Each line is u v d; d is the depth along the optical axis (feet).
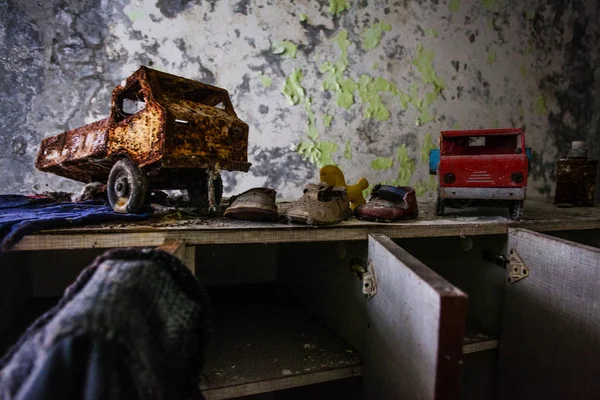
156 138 2.91
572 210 4.89
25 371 1.34
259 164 5.46
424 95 6.18
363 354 3.38
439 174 3.86
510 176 3.61
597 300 2.95
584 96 7.18
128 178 3.12
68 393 1.43
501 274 3.93
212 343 3.71
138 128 3.05
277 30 5.42
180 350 1.80
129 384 1.55
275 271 5.74
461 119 6.42
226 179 5.34
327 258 4.11
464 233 3.59
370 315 3.12
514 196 3.62
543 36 6.89
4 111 4.53
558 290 3.27
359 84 5.82
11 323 3.94
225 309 4.58
